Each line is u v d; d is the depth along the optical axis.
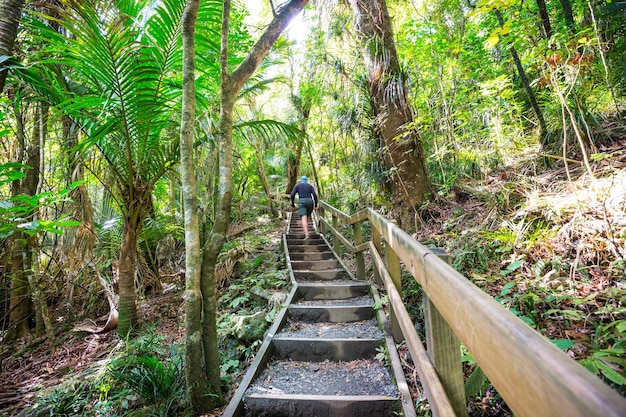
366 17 4.70
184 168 2.02
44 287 4.16
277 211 11.71
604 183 2.54
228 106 2.23
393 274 2.47
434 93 4.70
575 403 0.35
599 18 3.01
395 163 4.43
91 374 2.66
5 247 3.95
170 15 2.79
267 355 2.45
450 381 1.09
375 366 2.30
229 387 2.24
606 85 3.28
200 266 2.11
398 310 1.78
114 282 4.70
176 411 2.06
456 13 4.81
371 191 5.48
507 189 3.26
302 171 14.27
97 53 2.60
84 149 3.13
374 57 4.59
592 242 2.20
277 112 11.06
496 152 4.14
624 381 1.16
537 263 2.28
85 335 3.91
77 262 3.98
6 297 4.15
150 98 3.12
